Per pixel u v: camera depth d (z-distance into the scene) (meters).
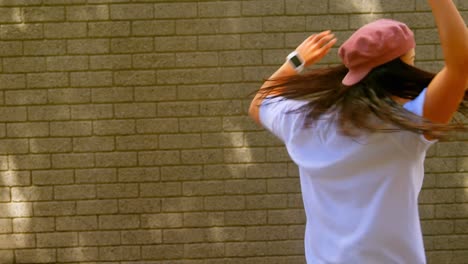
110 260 5.14
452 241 5.11
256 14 4.91
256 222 5.08
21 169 5.07
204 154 5.03
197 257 5.12
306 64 2.25
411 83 1.81
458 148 5.03
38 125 5.03
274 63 4.95
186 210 5.08
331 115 1.88
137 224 5.10
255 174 5.04
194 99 4.98
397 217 1.83
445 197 5.07
